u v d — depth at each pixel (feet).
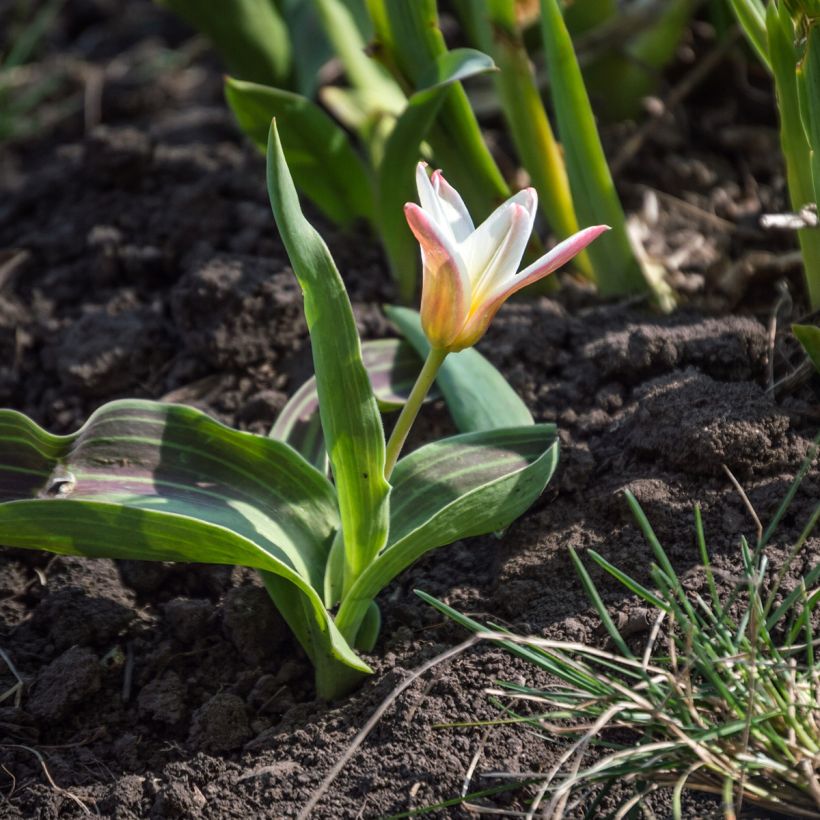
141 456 2.78
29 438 2.77
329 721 2.77
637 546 2.87
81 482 2.74
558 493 2.96
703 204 3.45
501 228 2.59
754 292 3.24
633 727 2.60
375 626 2.85
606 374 3.10
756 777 2.57
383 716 2.74
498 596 2.86
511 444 2.85
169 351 3.31
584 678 2.61
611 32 3.48
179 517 2.65
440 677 2.77
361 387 2.65
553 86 3.08
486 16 3.17
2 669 2.87
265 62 3.47
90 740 2.81
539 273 2.59
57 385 3.33
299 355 3.25
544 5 3.00
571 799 2.63
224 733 2.78
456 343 2.64
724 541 2.85
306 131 3.27
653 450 2.95
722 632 2.62
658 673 2.64
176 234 3.47
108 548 2.71
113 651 2.89
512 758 2.68
